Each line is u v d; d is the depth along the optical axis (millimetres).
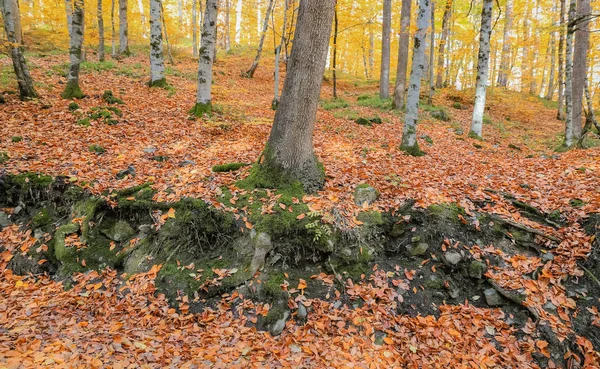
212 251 5324
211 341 4082
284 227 5262
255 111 13383
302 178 6023
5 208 6371
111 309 4551
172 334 4168
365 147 9586
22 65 9969
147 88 13508
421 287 5043
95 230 5773
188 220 5477
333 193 6074
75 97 10852
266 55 27953
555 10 23625
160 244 5426
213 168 6852
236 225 5402
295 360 3840
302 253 5191
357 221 5578
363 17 22594
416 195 6293
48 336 3893
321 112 15047
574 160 8945
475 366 3951
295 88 5852
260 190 5922
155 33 13641
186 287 4852
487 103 21922
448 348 4195
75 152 7520
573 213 5746
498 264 5270
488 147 11875
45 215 6148
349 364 3842
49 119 9000
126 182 6500
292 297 4688
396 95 17250
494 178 7582
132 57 21781
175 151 8156
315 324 4367
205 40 11188
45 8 23562
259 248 5051
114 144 8195
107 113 9680
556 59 27859
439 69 23547
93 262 5426
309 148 6152
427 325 4508
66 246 5531
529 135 15844
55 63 15672
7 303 4602
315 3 5574
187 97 13281
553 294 4715
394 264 5348
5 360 3348
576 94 13109
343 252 5230
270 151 6102
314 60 5742
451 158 9695
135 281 5023
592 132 12734
